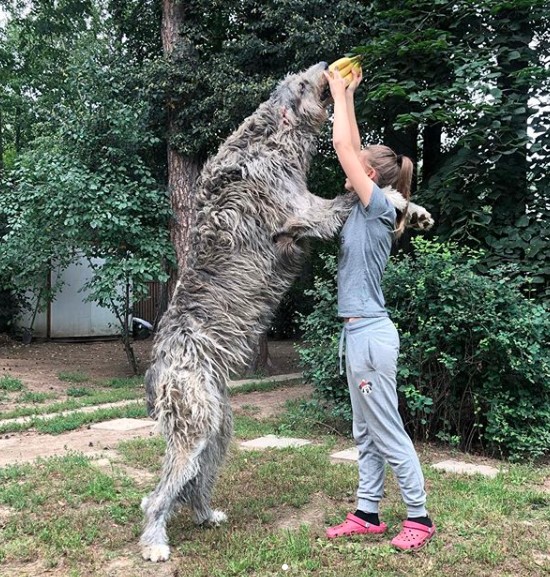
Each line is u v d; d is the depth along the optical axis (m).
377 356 3.57
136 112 11.67
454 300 6.16
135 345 17.41
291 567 3.43
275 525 4.12
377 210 3.61
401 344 6.35
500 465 5.68
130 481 5.05
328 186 12.15
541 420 6.06
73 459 5.71
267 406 8.86
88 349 16.53
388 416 3.61
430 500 4.49
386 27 9.27
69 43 19.81
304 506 4.48
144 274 11.45
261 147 3.82
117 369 13.11
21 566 3.57
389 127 9.69
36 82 21.41
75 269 17.81
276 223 3.72
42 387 10.73
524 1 7.77
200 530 4.04
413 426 6.59
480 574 3.33
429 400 6.14
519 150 7.71
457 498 4.54
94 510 4.40
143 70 11.92
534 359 5.87
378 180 3.89
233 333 3.79
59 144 12.28
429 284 6.30
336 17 10.30
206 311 3.79
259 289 3.80
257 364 12.80
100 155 11.76
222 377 3.83
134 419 8.02
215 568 3.42
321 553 3.60
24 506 4.51
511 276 7.20
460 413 6.37
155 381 3.85
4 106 22.52
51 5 20.38
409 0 8.46
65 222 10.91
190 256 3.99
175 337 3.80
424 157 9.79
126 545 3.85
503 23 8.08
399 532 3.89
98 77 11.88
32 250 12.42
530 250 7.08
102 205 11.09
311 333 7.22
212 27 12.70
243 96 10.66
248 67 11.47
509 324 5.98
